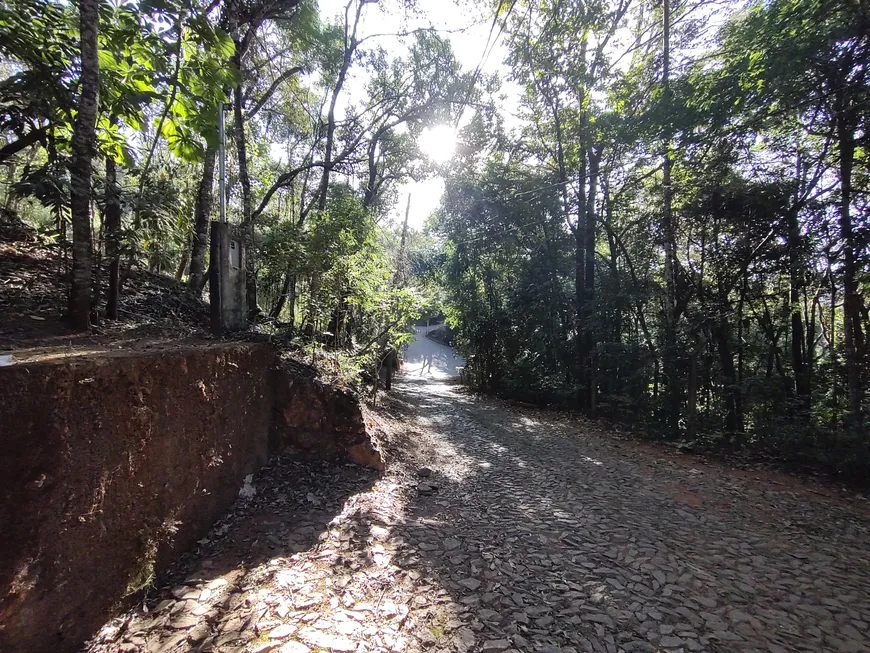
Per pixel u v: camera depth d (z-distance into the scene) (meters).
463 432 8.27
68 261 4.00
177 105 4.49
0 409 1.81
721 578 3.24
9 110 3.54
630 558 3.49
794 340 6.98
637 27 9.70
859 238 5.66
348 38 9.58
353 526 3.60
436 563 3.21
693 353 7.43
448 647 2.34
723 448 6.98
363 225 7.25
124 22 3.86
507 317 13.36
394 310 7.46
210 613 2.45
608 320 9.55
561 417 10.12
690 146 6.96
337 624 2.43
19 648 1.84
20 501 1.87
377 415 7.13
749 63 5.77
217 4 6.06
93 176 3.35
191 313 5.25
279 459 4.50
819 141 6.48
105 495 2.32
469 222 13.90
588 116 9.54
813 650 2.47
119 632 2.29
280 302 6.82
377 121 11.97
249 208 6.21
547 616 2.67
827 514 4.55
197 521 3.18
